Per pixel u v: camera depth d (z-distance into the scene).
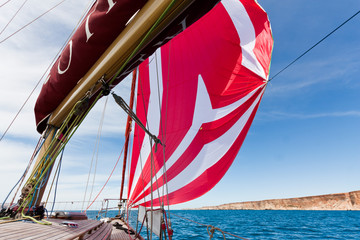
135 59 1.89
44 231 1.89
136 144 8.05
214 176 5.90
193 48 6.76
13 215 2.38
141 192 7.11
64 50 2.21
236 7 5.64
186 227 19.58
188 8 1.62
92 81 1.97
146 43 1.71
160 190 6.53
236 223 28.55
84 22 1.94
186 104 6.90
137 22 1.63
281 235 16.48
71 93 2.33
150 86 8.14
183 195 6.07
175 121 7.01
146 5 1.61
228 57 6.07
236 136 5.89
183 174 6.30
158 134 7.28
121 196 9.82
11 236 1.55
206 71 6.57
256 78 5.65
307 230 21.00
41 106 2.75
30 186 2.33
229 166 5.74
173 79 7.38
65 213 3.50
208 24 6.16
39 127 2.98
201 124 6.45
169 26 1.75
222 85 6.27
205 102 6.54
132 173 7.89
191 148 6.44
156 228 3.45
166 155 6.77
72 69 2.10
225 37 6.05
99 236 2.93
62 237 1.72
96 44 1.86
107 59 1.82
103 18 1.70
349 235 17.80
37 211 2.59
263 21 5.54
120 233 4.70
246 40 5.89
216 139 6.18
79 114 2.05
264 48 5.64
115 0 1.62
